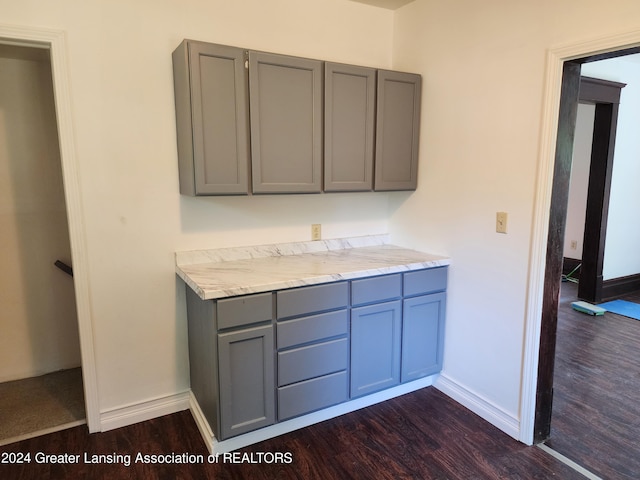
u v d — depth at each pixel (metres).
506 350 2.25
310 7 2.59
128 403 2.35
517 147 2.12
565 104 1.96
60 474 1.95
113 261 2.22
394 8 2.84
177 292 2.41
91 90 2.07
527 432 2.17
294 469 1.99
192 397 2.47
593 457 2.07
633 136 4.54
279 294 2.06
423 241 2.79
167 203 2.32
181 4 2.22
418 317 2.55
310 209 2.79
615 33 1.69
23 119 2.68
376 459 2.06
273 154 2.24
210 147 2.06
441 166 2.60
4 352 2.79
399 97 2.60
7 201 2.70
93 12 2.03
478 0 2.27
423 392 2.71
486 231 2.32
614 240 4.63
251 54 2.10
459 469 1.99
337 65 2.35
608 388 2.74
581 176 5.25
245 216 2.56
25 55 2.54
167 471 1.97
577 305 4.31
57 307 2.90
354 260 2.55
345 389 2.35
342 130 2.43
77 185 2.08
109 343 2.26
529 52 2.03
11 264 2.75
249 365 2.04
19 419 2.38
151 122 2.22
